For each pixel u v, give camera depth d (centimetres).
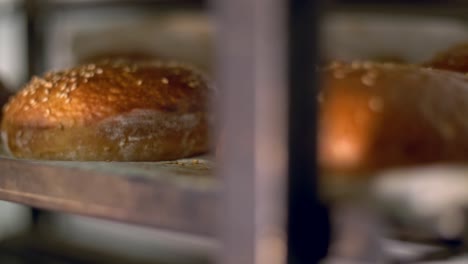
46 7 90
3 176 47
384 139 44
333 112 44
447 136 44
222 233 38
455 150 44
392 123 44
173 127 58
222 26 36
